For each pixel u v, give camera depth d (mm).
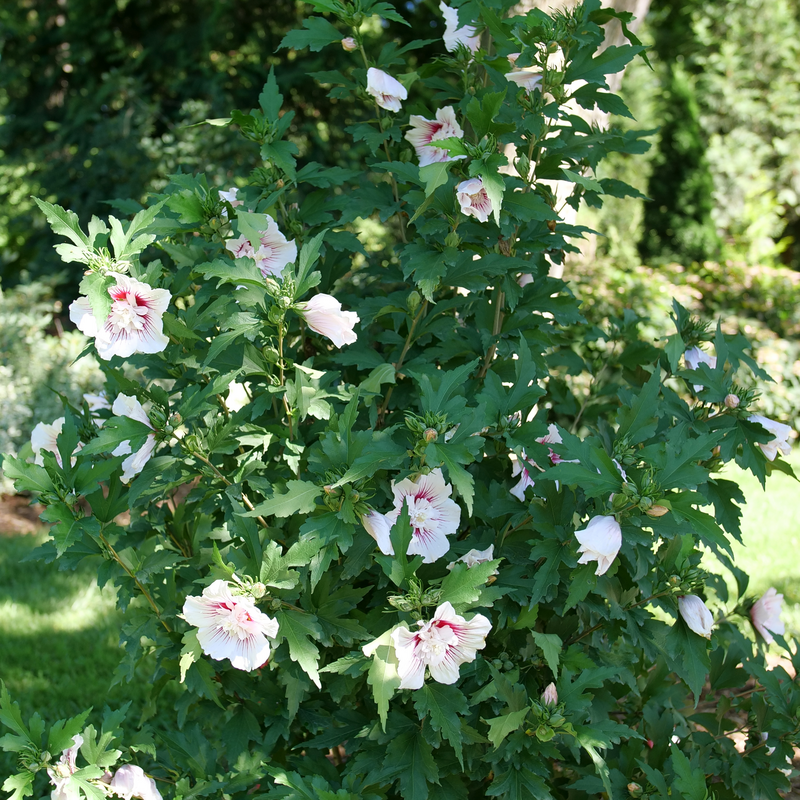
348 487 1771
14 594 4867
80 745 1933
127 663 2268
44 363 6910
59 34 10711
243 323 1875
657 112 13406
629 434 1972
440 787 1988
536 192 2250
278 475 2188
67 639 4355
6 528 5926
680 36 14930
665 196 13961
